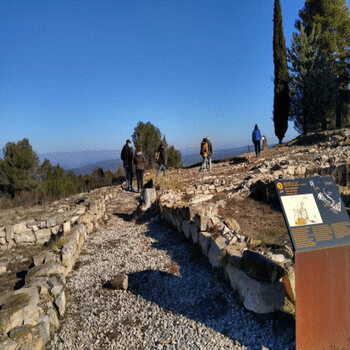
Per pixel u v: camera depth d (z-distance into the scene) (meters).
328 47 27.97
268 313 4.02
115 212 11.30
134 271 6.12
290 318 3.94
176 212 7.85
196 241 6.52
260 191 9.32
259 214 7.80
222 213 7.93
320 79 24.83
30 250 8.68
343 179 8.93
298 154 15.05
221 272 5.07
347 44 28.16
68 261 6.34
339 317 3.38
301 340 3.25
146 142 21.45
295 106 27.27
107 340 4.27
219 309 4.43
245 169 14.79
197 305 4.65
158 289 5.34
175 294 5.07
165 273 5.82
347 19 28.17
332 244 3.34
